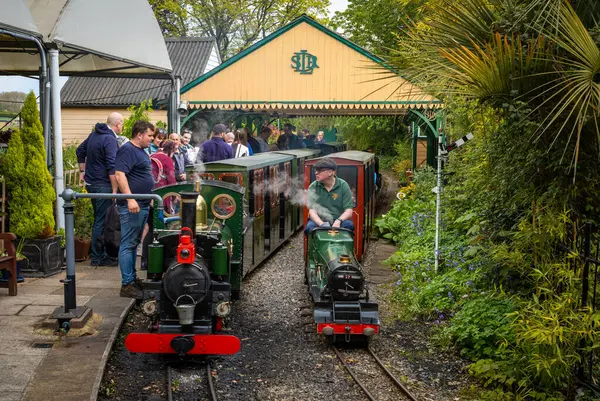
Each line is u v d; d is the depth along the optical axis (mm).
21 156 8883
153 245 6340
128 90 23906
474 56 6055
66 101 23359
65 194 6773
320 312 7074
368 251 12891
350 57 16578
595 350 5738
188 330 6191
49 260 9062
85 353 6172
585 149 6324
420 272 9586
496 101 6414
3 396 5145
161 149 10055
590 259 5457
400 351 7145
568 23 5727
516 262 6422
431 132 17156
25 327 6746
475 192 8773
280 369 6523
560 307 5277
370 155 13578
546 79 6094
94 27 11148
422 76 6715
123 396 5609
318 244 7832
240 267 7816
